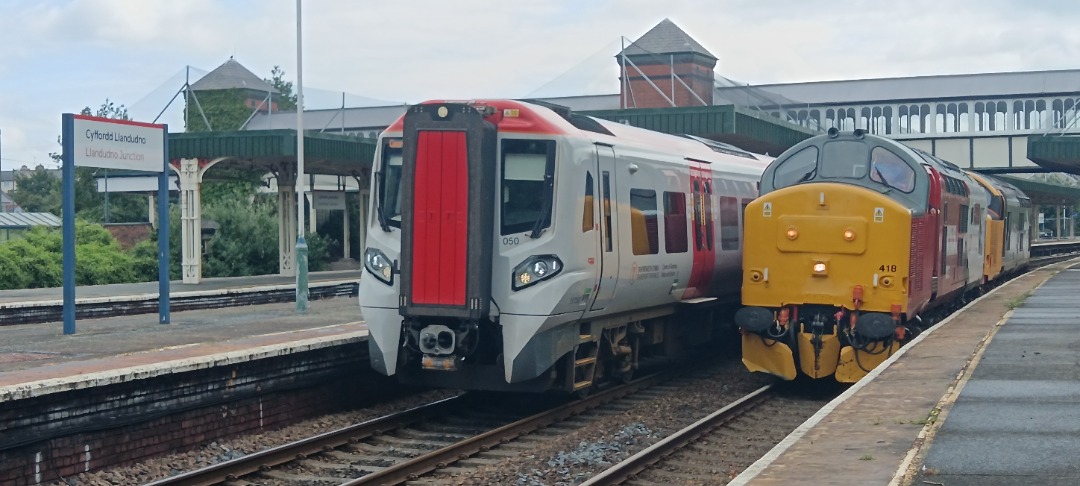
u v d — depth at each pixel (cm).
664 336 1705
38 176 7719
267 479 1042
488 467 1086
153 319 1902
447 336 1227
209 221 3772
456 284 1214
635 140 1495
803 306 1495
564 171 1245
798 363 1550
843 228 1452
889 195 1498
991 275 2566
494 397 1512
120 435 1062
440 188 1220
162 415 1110
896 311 1426
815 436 888
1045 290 2631
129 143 1709
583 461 1109
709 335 1917
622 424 1325
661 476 1046
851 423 938
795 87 6494
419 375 1307
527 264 1230
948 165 1872
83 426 1022
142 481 1034
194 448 1148
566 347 1293
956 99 6231
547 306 1223
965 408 991
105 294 2447
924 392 1089
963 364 1280
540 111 1270
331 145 3052
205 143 2897
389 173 1295
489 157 1230
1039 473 738
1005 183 3256
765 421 1355
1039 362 1284
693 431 1214
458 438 1246
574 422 1348
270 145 2859
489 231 1230
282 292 2562
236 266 3697
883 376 1210
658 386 1642
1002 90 6197
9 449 946
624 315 1490
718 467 1090
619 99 4616
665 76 4266
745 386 1639
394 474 1023
